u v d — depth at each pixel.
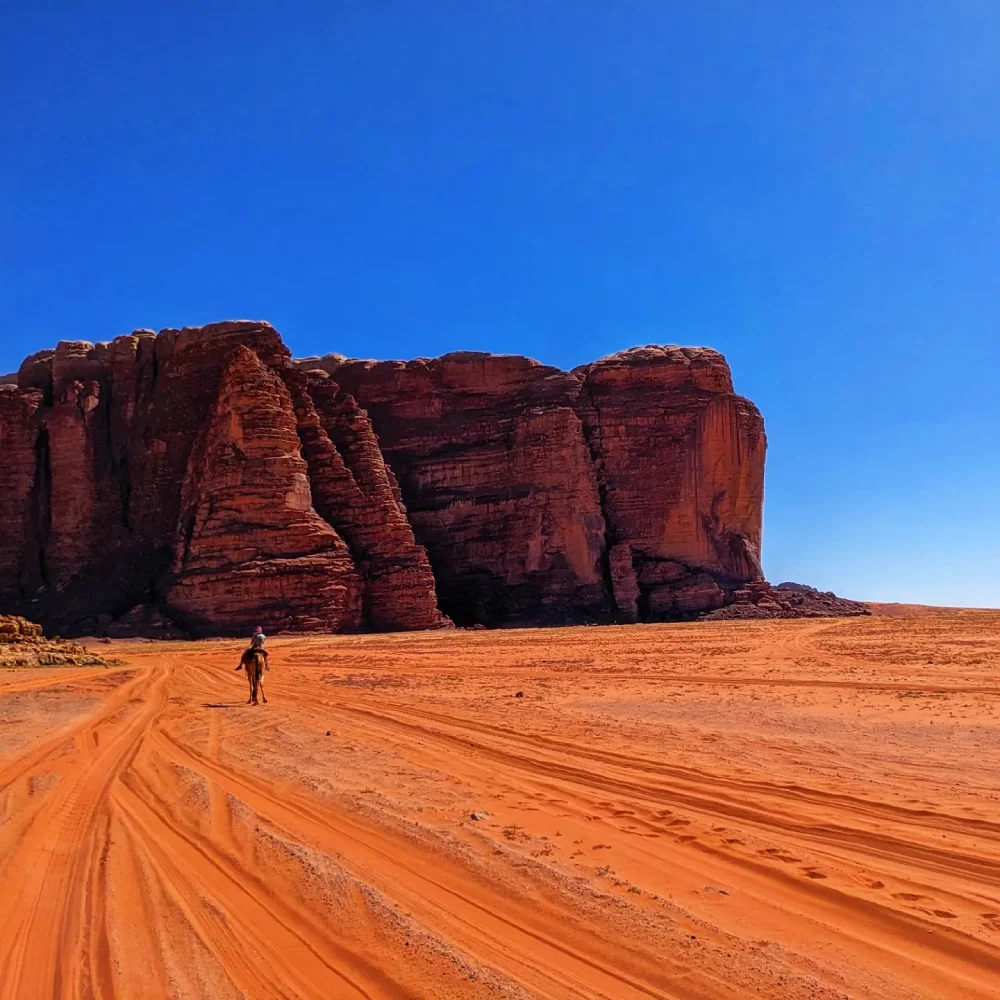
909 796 9.25
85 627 56.28
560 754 12.21
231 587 54.16
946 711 15.86
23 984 5.20
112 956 5.53
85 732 15.16
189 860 7.51
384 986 5.11
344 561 57.16
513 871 6.97
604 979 5.14
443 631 56.16
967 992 4.85
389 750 12.86
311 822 8.73
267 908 6.37
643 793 9.68
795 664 26.94
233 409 58.56
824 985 4.96
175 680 26.44
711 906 6.20
